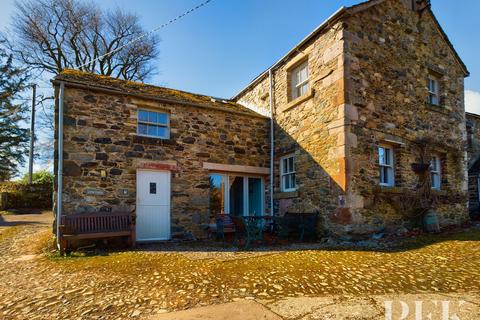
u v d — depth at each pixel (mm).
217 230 7828
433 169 8961
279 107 9352
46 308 3049
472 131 12797
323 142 7422
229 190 8922
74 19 18000
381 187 7223
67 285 3779
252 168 9109
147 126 7789
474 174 12016
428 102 8852
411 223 7660
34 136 18828
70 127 6719
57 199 6430
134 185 7262
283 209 8703
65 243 5859
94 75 8680
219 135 8672
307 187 7871
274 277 3971
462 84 10148
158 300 3184
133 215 6805
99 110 7082
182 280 3859
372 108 7383
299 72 8945
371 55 7590
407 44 8539
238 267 4504
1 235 7941
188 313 2824
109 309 2977
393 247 5996
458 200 9125
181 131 8070
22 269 4777
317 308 2936
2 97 19266
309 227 7273
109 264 4820
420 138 8367
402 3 8625
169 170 7770
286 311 2863
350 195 6676
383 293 3383
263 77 10398
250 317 2725
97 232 6254
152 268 4504
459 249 5555
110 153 7082
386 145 7770
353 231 6609
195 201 8031
